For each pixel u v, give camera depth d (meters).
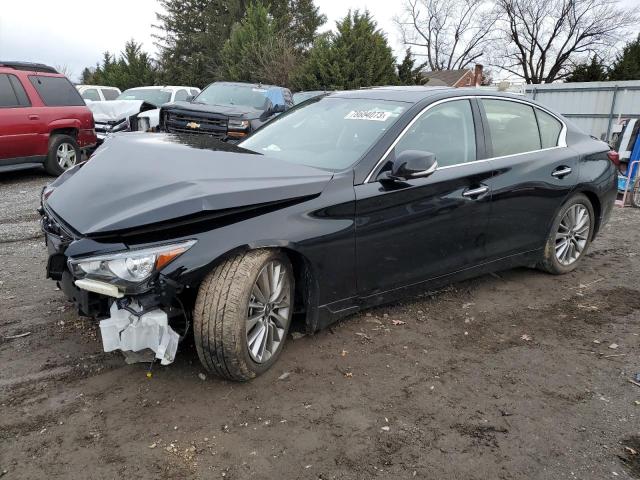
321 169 3.56
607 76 26.09
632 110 13.36
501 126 4.50
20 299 4.20
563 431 2.84
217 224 2.89
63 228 2.96
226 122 10.55
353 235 3.41
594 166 5.16
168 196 2.86
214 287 2.86
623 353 3.72
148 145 3.55
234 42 33.88
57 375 3.12
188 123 10.94
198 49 46.25
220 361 2.93
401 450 2.63
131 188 3.01
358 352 3.55
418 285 3.95
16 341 3.50
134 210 2.81
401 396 3.08
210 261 2.80
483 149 4.26
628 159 9.90
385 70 23.97
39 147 9.91
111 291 2.71
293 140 4.09
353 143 3.77
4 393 2.94
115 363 3.26
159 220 2.73
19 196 8.57
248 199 2.96
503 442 2.73
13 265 5.06
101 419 2.75
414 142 3.82
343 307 3.53
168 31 47.88
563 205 4.94
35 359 3.29
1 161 9.38
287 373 3.25
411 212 3.70
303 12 45.91
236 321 2.87
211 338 2.88
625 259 5.91
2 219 6.95
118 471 2.40
